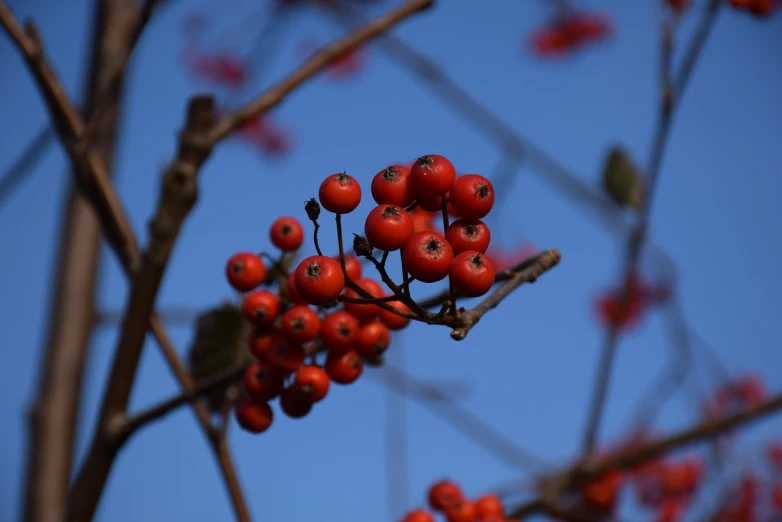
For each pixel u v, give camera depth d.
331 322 0.52
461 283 0.48
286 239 0.54
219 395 0.58
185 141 0.54
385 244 0.48
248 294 0.52
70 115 0.58
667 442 0.73
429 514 0.56
